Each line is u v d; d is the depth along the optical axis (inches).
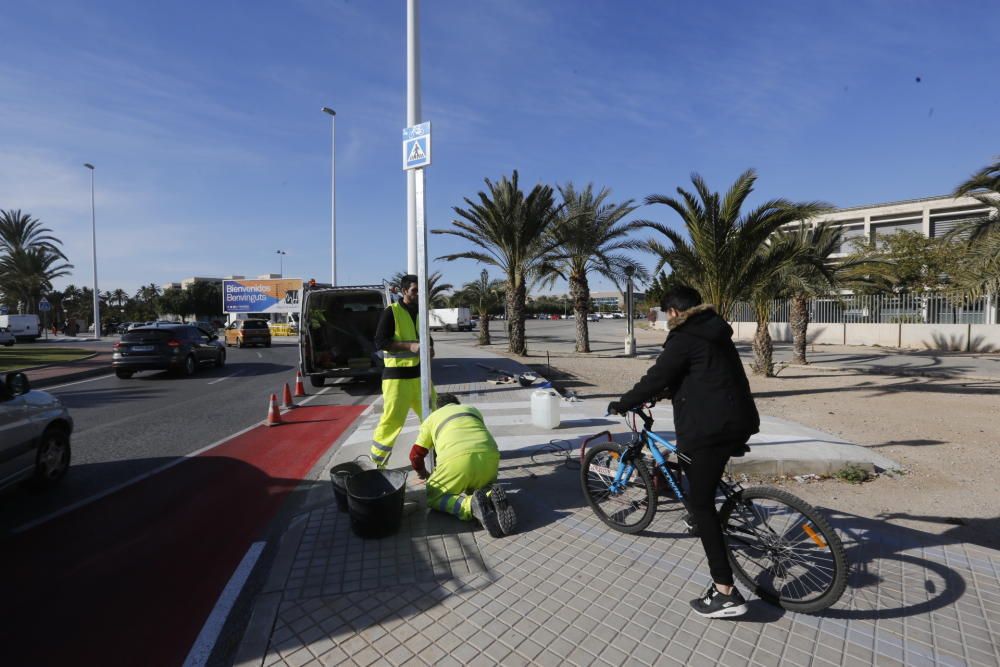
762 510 120.0
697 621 108.7
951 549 137.1
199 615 119.0
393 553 139.6
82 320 2746.1
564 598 117.6
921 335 986.7
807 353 913.5
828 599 108.6
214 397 445.4
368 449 255.1
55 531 166.1
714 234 413.4
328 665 97.3
